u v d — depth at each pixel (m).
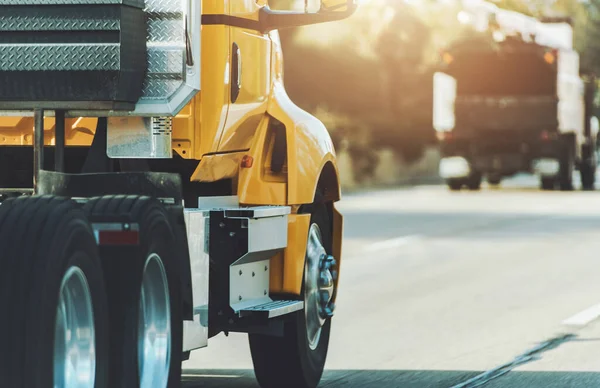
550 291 17.83
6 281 6.60
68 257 6.86
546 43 47.09
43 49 8.17
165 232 7.93
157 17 8.54
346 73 49.81
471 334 13.95
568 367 11.95
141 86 8.55
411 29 50.34
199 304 8.75
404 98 51.62
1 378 6.48
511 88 47.09
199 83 8.72
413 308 16.08
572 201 40.66
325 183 11.15
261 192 10.11
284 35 48.28
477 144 46.91
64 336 7.03
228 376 11.46
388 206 37.94
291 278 10.12
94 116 8.56
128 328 7.52
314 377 10.74
